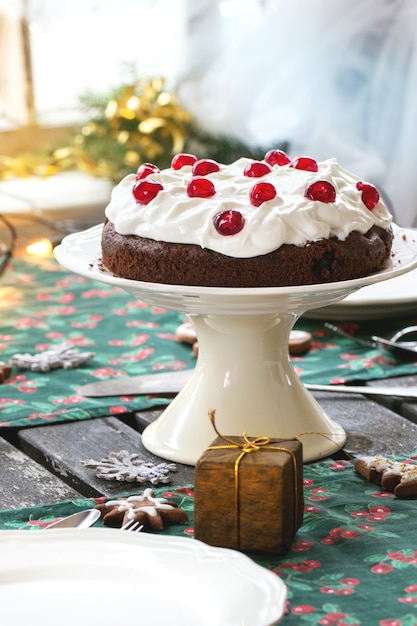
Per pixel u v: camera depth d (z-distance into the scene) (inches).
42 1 106.4
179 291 46.3
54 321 64.5
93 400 55.1
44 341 61.8
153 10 111.4
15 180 103.9
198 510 43.2
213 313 47.9
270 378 50.5
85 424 53.1
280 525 42.9
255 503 42.8
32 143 116.1
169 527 44.9
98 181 101.6
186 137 93.0
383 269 49.2
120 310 66.1
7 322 64.3
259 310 47.4
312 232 46.9
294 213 46.9
